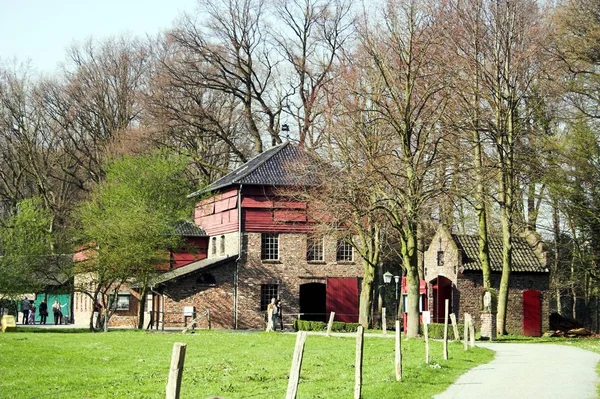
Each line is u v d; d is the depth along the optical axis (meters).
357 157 52.66
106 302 65.56
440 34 51.84
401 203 50.94
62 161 93.94
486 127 53.59
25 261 61.84
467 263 62.41
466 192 50.16
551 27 54.94
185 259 74.88
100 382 28.09
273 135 84.88
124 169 76.44
